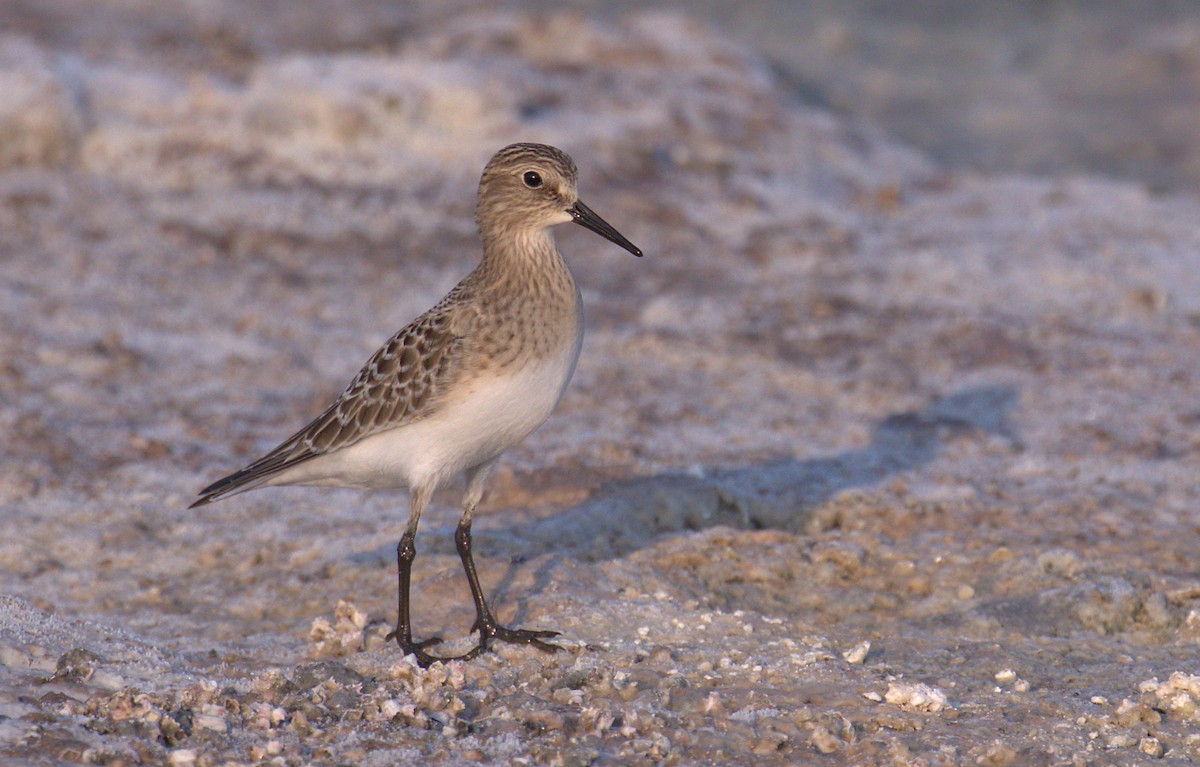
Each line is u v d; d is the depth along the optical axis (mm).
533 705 8312
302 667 8828
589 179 20438
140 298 16859
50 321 16000
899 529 11867
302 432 9820
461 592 10250
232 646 9750
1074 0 34344
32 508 12211
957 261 19203
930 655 9516
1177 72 29828
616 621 9695
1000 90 28969
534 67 24125
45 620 9445
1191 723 8211
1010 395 15289
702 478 12633
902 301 17953
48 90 19656
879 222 20812
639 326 16938
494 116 21297
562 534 11477
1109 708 8469
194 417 14359
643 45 25625
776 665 9039
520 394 9305
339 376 15516
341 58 22391
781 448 13844
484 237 9656
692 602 10164
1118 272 18828
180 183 19547
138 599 10773
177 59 22531
